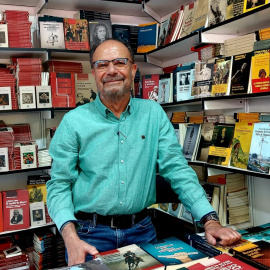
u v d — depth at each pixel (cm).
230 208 239
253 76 188
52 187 140
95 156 142
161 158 151
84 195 144
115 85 142
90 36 297
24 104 270
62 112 326
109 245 143
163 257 101
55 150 144
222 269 92
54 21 287
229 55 219
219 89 217
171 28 291
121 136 145
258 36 194
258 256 100
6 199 267
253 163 192
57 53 291
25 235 299
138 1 319
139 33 332
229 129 221
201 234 126
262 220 241
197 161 244
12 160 267
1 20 267
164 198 202
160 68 372
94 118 146
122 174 143
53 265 285
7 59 301
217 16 226
